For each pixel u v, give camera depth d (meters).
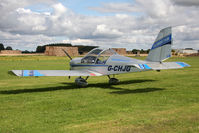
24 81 12.24
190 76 12.74
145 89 8.42
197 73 14.70
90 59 9.85
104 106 5.65
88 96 7.14
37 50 151.38
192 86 8.78
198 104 5.63
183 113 4.78
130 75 14.73
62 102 6.26
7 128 4.11
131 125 4.09
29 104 6.07
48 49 101.75
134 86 9.41
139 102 6.04
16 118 4.73
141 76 13.79
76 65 10.48
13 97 7.14
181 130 3.76
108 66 9.30
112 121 4.37
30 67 23.05
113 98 6.70
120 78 13.02
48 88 9.27
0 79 13.34
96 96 7.12
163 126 3.98
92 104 5.92
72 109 5.44
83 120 4.50
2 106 5.86
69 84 10.69
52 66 24.95
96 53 9.69
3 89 9.03
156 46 8.72
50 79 13.33
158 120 4.33
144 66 7.60
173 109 5.17
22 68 21.38
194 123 4.09
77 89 8.84
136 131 3.77
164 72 16.44
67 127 4.08
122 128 3.94
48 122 4.42
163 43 8.45
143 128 3.91
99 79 12.91
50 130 3.95
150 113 4.88
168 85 9.30
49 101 6.42
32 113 5.12
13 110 5.43
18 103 6.22
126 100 6.34
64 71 9.18
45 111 5.29
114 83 10.38
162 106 5.52
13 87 9.67
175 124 4.06
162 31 8.50
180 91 7.67
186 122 4.16
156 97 6.69
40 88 9.28
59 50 98.00
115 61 9.12
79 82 9.51
